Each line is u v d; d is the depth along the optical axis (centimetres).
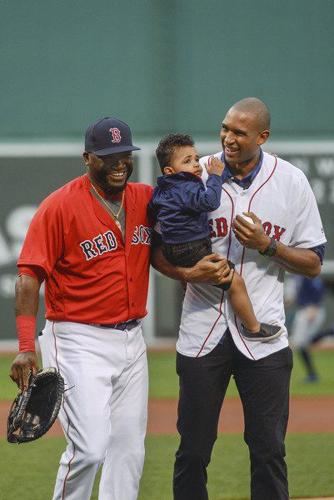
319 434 3741
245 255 2127
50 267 2044
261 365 2117
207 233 2109
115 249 2069
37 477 3017
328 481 2953
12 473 3075
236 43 6269
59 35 6191
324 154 6309
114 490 2119
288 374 2156
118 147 2027
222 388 2169
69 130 6212
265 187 2130
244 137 2069
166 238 2089
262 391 2120
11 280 6172
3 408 4241
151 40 6209
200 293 2147
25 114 6200
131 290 2092
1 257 6156
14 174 6184
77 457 2002
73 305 2073
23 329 2014
